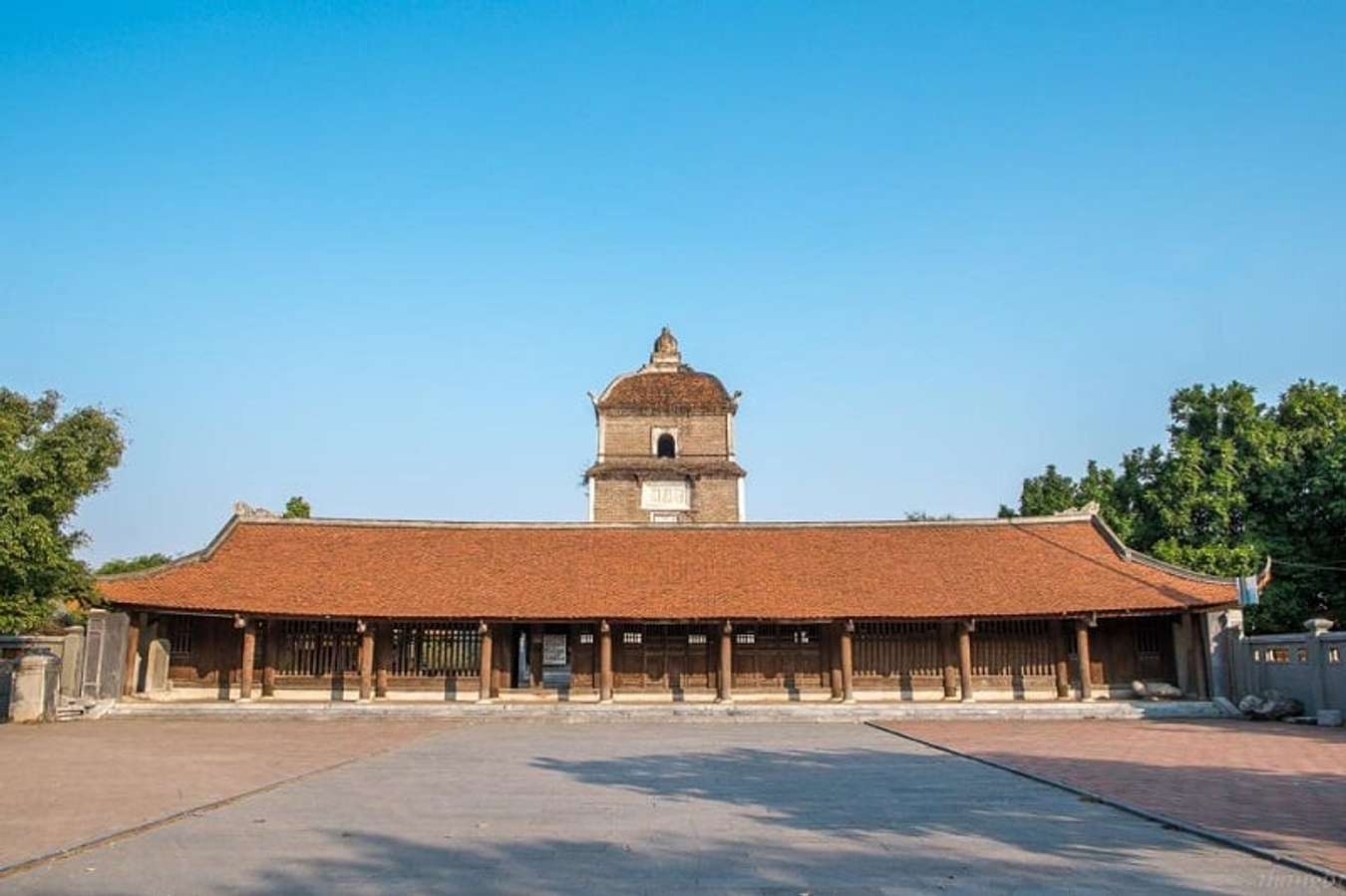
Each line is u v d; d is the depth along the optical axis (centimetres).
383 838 1397
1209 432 5500
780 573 4066
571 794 1805
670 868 1215
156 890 1113
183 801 1695
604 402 5662
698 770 2152
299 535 4184
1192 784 1875
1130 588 3841
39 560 3092
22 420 3225
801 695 3925
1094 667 3944
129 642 3631
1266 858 1251
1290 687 3456
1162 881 1141
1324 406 5344
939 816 1571
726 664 3800
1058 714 3581
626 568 4097
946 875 1175
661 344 6025
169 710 3519
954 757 2398
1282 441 5250
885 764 2258
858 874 1181
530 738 2927
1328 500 4706
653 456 5619
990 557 4144
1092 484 6412
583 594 3884
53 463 3136
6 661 3397
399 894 1096
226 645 3859
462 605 3781
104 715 3484
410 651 3912
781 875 1179
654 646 3966
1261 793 1762
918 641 3959
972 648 3950
